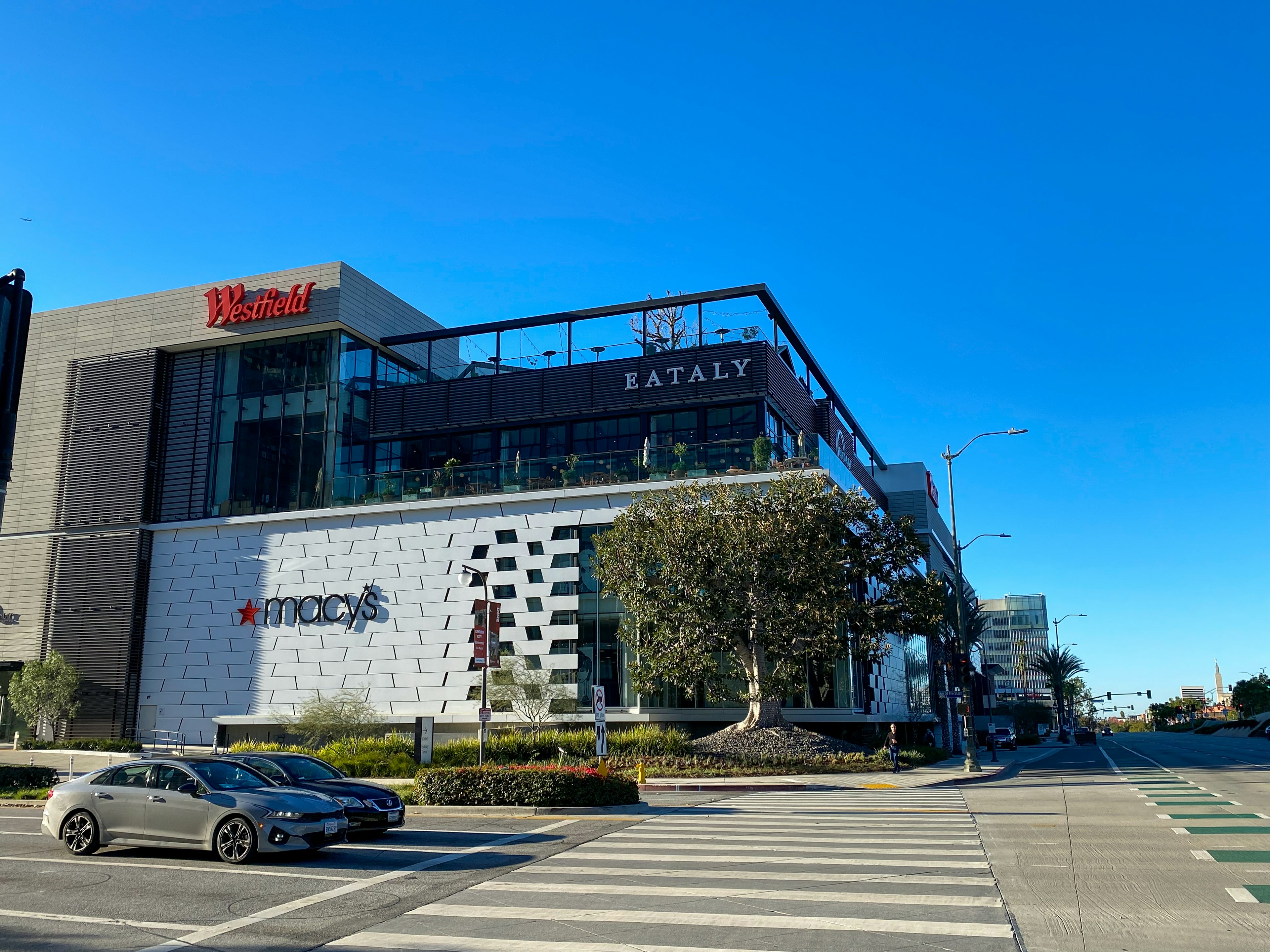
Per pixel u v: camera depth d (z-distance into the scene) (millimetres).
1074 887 10695
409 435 48062
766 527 32469
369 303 48875
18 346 11625
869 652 33906
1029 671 170875
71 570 47656
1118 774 33219
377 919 9383
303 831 12922
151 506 47906
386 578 42625
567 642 39625
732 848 14133
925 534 70312
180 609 45844
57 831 13750
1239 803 20516
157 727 44656
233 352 49188
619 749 33781
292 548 44562
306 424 46688
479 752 33188
